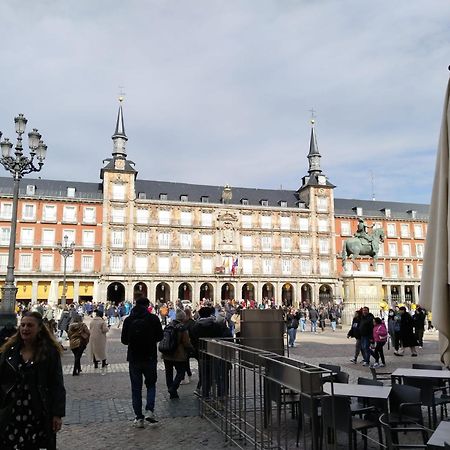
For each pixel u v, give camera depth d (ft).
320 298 269.85
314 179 281.33
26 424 16.29
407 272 288.92
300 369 20.04
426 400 28.73
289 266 266.16
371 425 23.32
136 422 30.17
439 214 14.66
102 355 55.77
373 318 59.47
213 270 253.85
